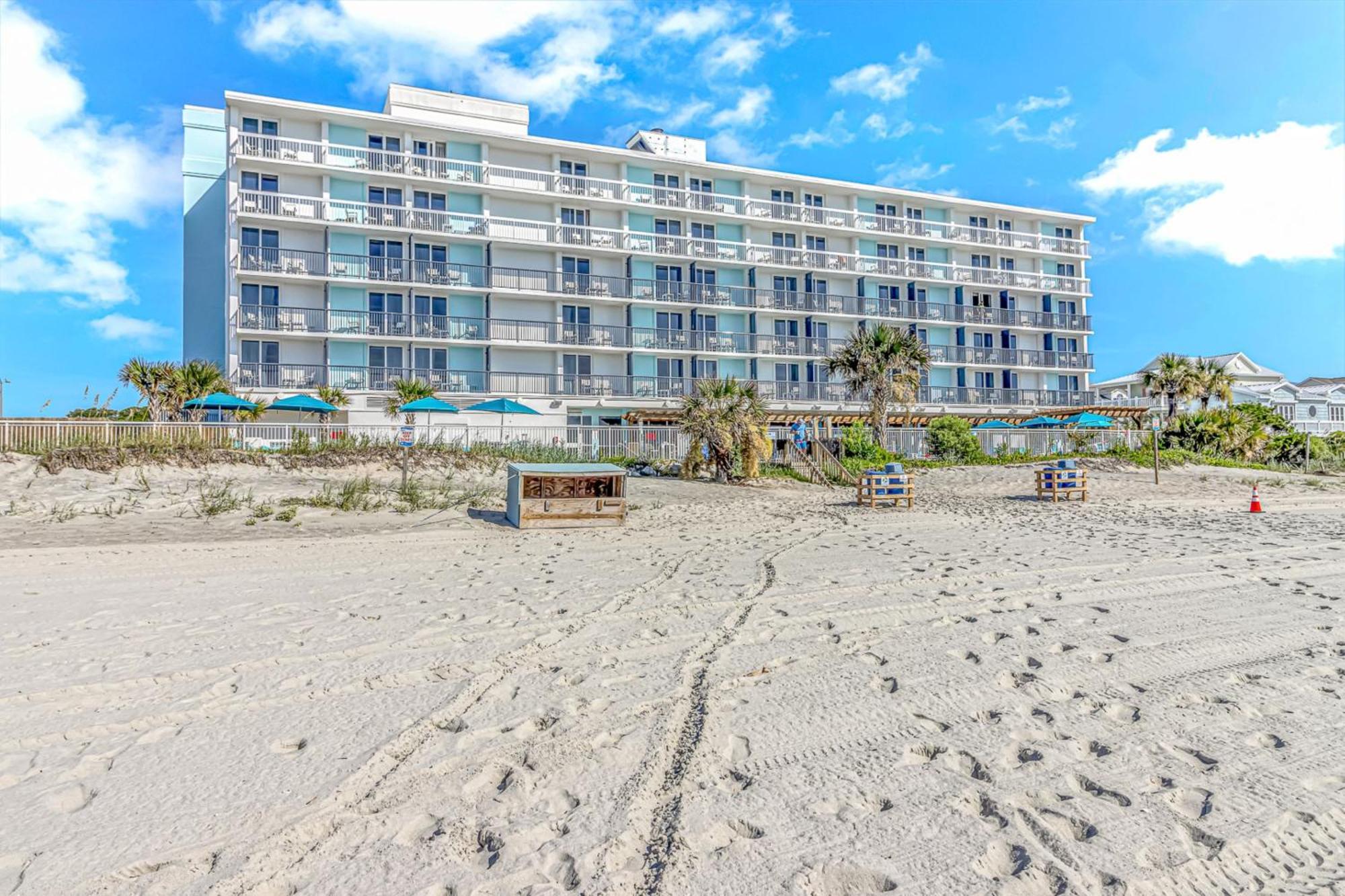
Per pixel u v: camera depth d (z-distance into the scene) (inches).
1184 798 127.0
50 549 418.3
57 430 713.6
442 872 107.6
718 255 1588.3
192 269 1438.2
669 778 136.5
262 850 113.7
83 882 106.3
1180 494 840.3
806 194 1713.8
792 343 1619.1
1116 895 99.9
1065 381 1889.8
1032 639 225.8
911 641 225.0
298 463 746.8
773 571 350.0
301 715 169.3
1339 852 111.1
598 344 1481.3
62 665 206.2
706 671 198.1
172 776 139.0
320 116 1298.0
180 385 1002.7
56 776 140.0
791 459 1031.0
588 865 108.5
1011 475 1011.3
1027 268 1902.1
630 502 700.7
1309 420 2032.5
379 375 1306.6
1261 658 205.3
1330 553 392.8
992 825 119.0
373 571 358.3
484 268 1402.6
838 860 109.7
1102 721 161.3
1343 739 150.1
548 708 172.1
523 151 1473.9
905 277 1732.3
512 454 910.4
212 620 259.1
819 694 179.5
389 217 1332.4
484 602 285.7
